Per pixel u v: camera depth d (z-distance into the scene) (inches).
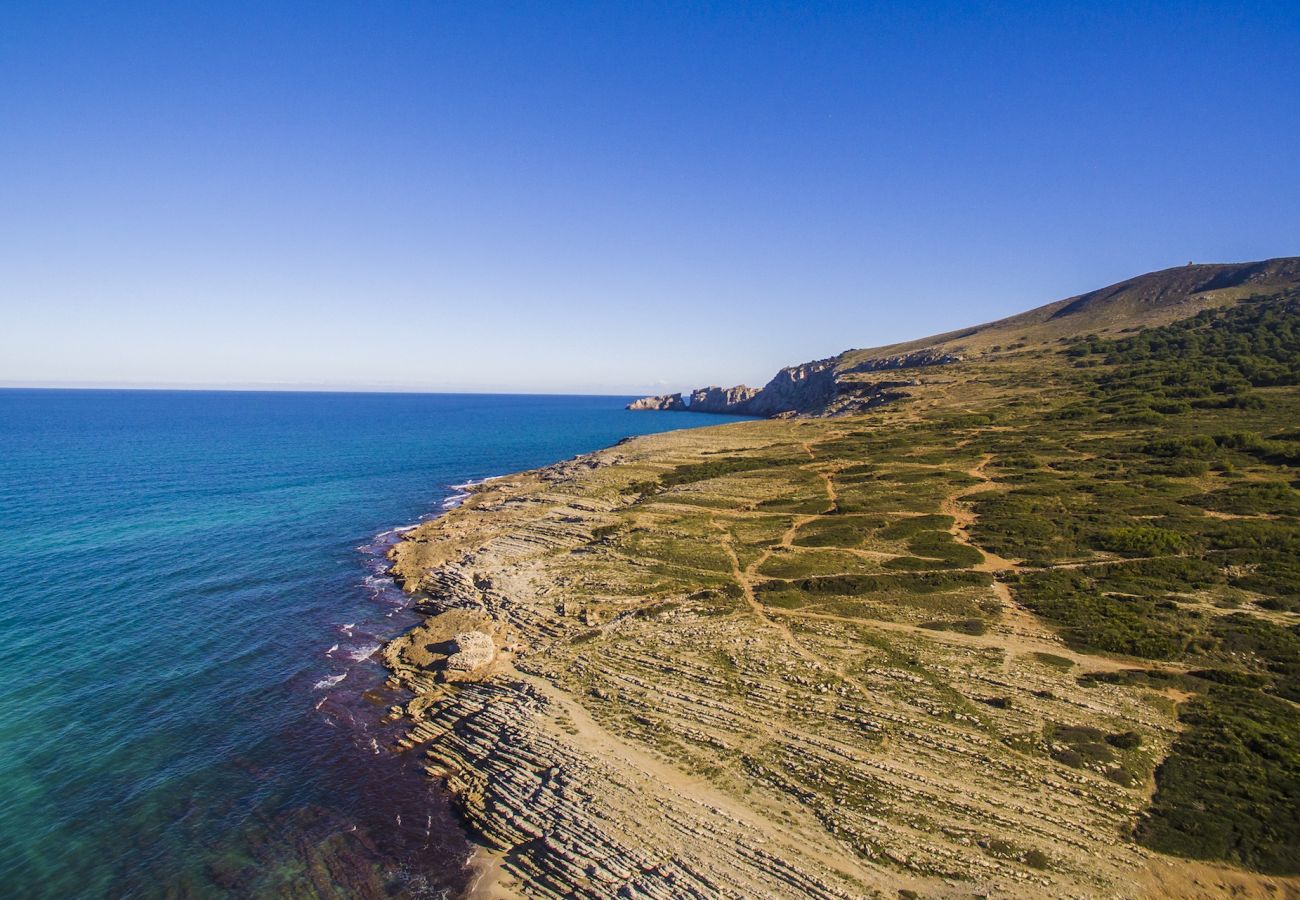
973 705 1277.1
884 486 2947.8
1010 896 868.6
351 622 2012.8
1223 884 855.7
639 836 1025.5
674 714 1344.7
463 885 1002.7
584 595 2026.3
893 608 1747.0
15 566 2354.8
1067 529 2129.7
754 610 1814.7
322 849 1087.0
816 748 1200.2
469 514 3344.0
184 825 1139.3
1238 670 1301.7
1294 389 3496.6
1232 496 2172.7
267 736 1406.3
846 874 924.6
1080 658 1416.1
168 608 2052.2
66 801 1186.6
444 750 1341.0
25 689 1545.3
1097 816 985.5
